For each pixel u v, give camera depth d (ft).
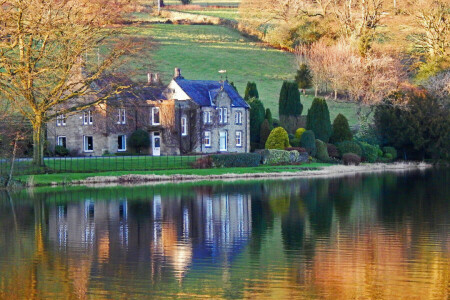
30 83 264.93
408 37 522.06
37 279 127.95
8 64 252.01
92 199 232.94
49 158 335.88
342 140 412.57
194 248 153.48
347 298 117.29
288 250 151.12
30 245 156.46
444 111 424.87
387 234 168.76
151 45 302.86
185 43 626.64
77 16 265.95
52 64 268.00
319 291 120.67
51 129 387.75
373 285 123.95
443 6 502.79
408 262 139.74
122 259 142.92
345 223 184.75
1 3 219.61
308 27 596.70
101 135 376.68
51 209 209.87
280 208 212.43
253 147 419.33
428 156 434.30
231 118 402.93
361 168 375.25
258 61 604.08
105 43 283.59
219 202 226.17
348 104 517.96
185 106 380.17
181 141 377.71
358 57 487.61
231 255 146.51
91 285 124.16
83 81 278.87
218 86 409.69
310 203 223.71
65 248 153.17
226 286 123.44
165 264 138.82
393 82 457.27
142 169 315.99
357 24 546.67
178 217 195.31
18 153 294.25
